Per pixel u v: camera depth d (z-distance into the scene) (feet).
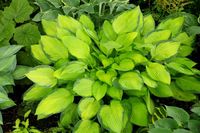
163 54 4.29
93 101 4.06
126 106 4.11
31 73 4.18
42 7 5.11
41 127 4.65
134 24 4.42
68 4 5.04
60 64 4.35
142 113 4.09
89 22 4.61
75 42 4.27
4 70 4.39
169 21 4.73
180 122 3.65
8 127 4.64
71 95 4.18
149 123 4.08
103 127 3.89
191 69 4.31
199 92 4.30
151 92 4.25
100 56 4.38
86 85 4.08
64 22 4.49
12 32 4.85
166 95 4.17
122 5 4.97
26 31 4.91
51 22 4.67
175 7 5.10
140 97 4.23
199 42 5.08
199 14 5.30
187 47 4.64
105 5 5.18
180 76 4.48
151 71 4.14
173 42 4.32
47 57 4.38
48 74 4.23
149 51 4.42
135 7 4.59
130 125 4.08
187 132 3.43
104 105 4.02
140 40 4.44
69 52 4.32
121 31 4.43
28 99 4.23
